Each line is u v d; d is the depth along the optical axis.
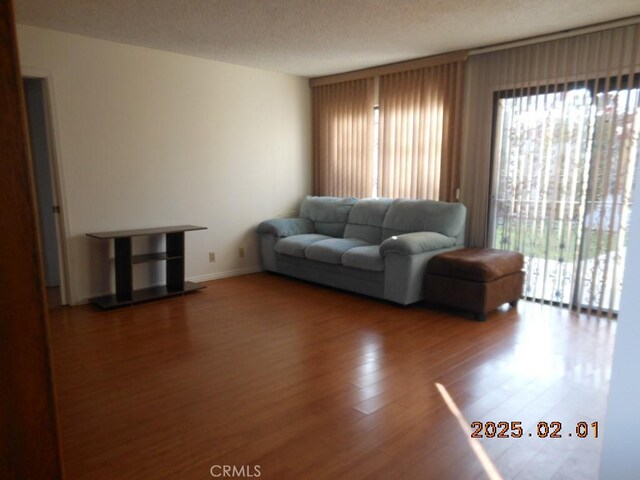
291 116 5.62
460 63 4.35
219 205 5.05
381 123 5.12
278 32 3.79
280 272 5.16
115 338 3.30
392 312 3.93
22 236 0.77
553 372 2.74
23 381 0.80
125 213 4.35
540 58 3.95
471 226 4.58
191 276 4.93
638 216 0.99
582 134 3.77
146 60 4.30
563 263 4.00
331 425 2.17
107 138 4.16
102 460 1.90
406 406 2.34
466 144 4.54
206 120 4.82
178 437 2.07
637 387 1.03
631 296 1.02
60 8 3.22
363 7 3.18
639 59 3.43
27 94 4.53
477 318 3.71
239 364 2.87
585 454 1.95
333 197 5.52
